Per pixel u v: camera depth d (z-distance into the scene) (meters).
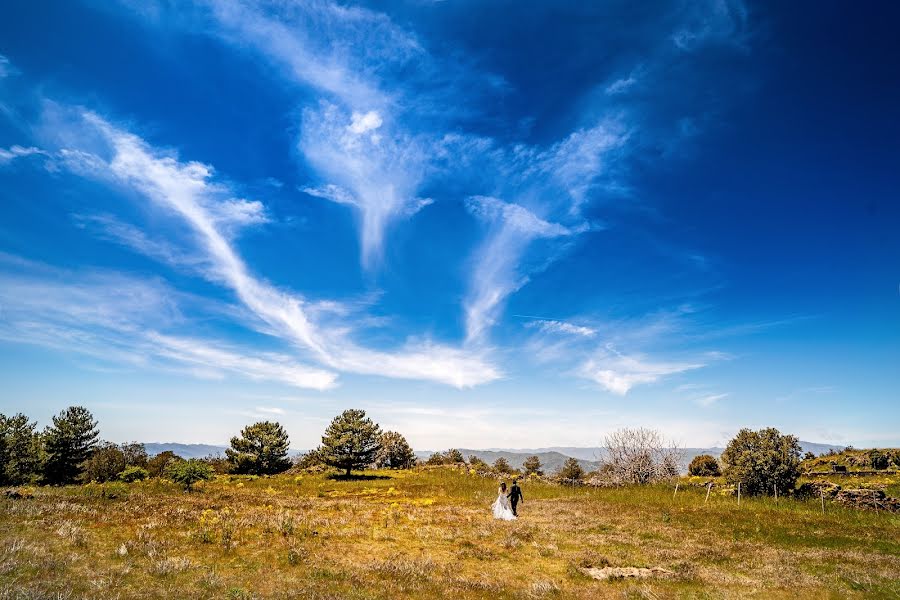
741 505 24.86
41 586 8.24
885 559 12.93
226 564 10.85
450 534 15.67
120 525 14.13
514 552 13.59
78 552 10.66
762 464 27.55
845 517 20.84
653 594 9.86
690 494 29.89
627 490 33.88
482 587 10.12
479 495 32.12
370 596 9.19
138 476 35.06
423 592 9.65
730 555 13.59
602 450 45.34
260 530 14.86
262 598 8.70
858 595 9.88
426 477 46.34
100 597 8.07
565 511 23.97
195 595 8.52
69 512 15.09
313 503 24.19
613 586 10.57
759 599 9.66
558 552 13.68
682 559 12.98
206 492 28.64
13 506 14.66
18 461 47.28
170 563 10.32
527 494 34.12
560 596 9.76
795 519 20.23
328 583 9.82
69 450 49.78
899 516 20.72
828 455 59.44
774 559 13.04
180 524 14.97
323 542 13.61
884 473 37.59
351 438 45.62
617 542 15.52
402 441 70.12
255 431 55.88
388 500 27.94
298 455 68.31
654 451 43.34
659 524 19.42
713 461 63.06
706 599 9.61
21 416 48.94
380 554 12.74
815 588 10.28
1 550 10.04
